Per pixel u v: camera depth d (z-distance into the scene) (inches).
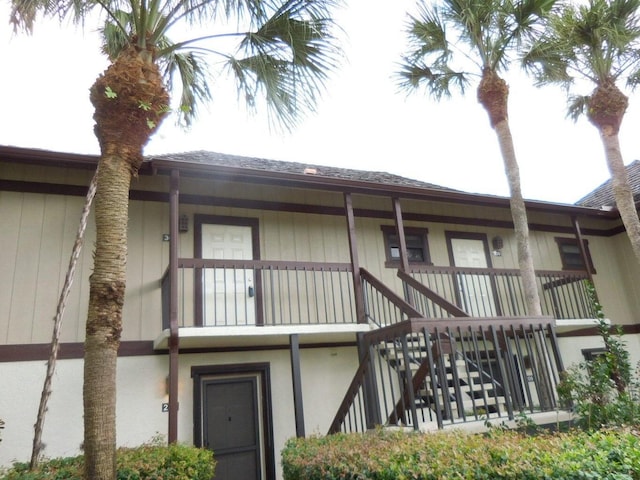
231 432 272.4
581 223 450.3
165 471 157.6
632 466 93.7
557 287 382.6
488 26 311.6
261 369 286.8
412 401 179.8
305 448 165.3
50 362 183.0
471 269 333.7
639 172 504.7
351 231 291.9
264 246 313.7
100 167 156.0
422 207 380.2
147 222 284.7
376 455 127.3
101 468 128.4
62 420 237.0
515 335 207.3
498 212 410.9
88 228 269.1
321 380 299.1
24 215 259.0
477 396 275.3
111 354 138.4
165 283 261.9
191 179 302.7
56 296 253.6
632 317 436.8
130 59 164.4
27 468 175.3
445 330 193.8
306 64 209.9
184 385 266.4
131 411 251.1
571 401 192.2
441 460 111.3
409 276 286.4
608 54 320.2
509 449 109.0
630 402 175.3
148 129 162.9
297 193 335.6
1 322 240.2
